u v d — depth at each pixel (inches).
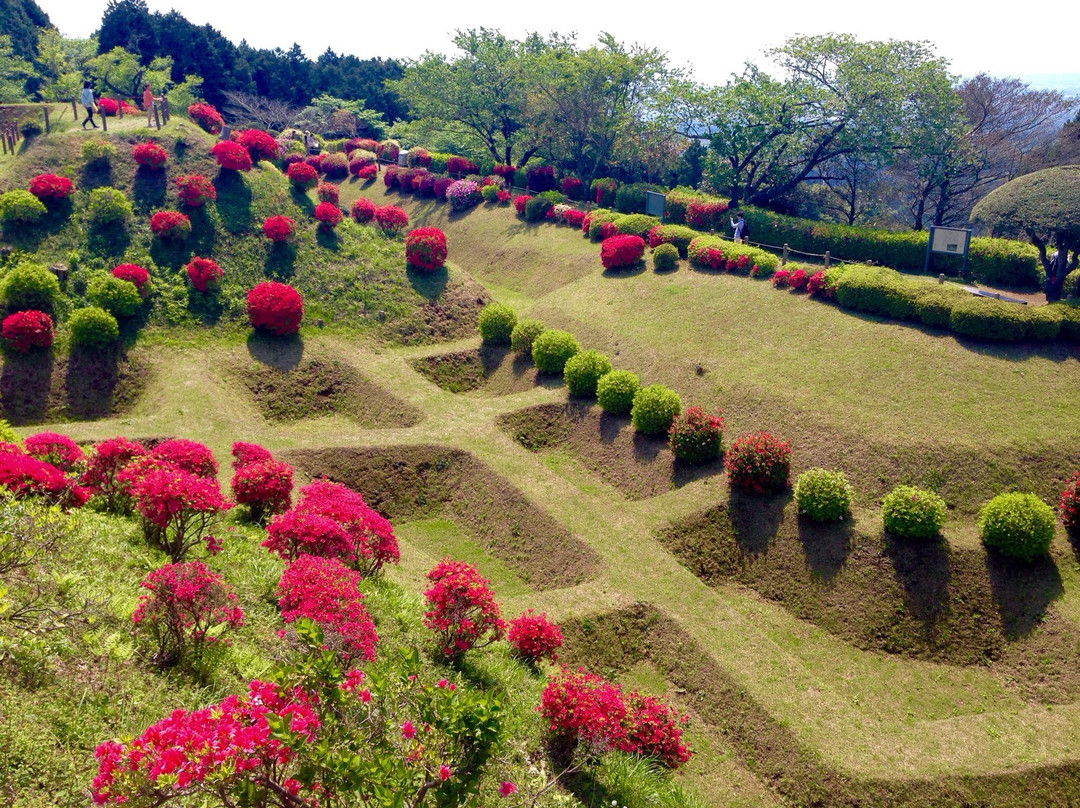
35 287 987.3
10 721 310.0
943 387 829.2
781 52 1449.3
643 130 1716.3
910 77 1362.0
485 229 1673.2
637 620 637.3
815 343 952.3
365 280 1278.3
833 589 671.8
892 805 480.4
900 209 1838.1
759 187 1646.2
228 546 564.1
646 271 1274.6
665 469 837.8
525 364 1112.8
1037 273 1080.2
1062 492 717.3
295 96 2758.4
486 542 783.7
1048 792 492.7
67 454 639.1
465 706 297.0
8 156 1258.0
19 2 2381.9
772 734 531.2
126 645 381.4
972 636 629.0
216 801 290.0
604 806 411.8
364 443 884.6
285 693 281.1
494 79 1878.7
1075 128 1545.3
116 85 2046.0
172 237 1165.7
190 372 1001.5
